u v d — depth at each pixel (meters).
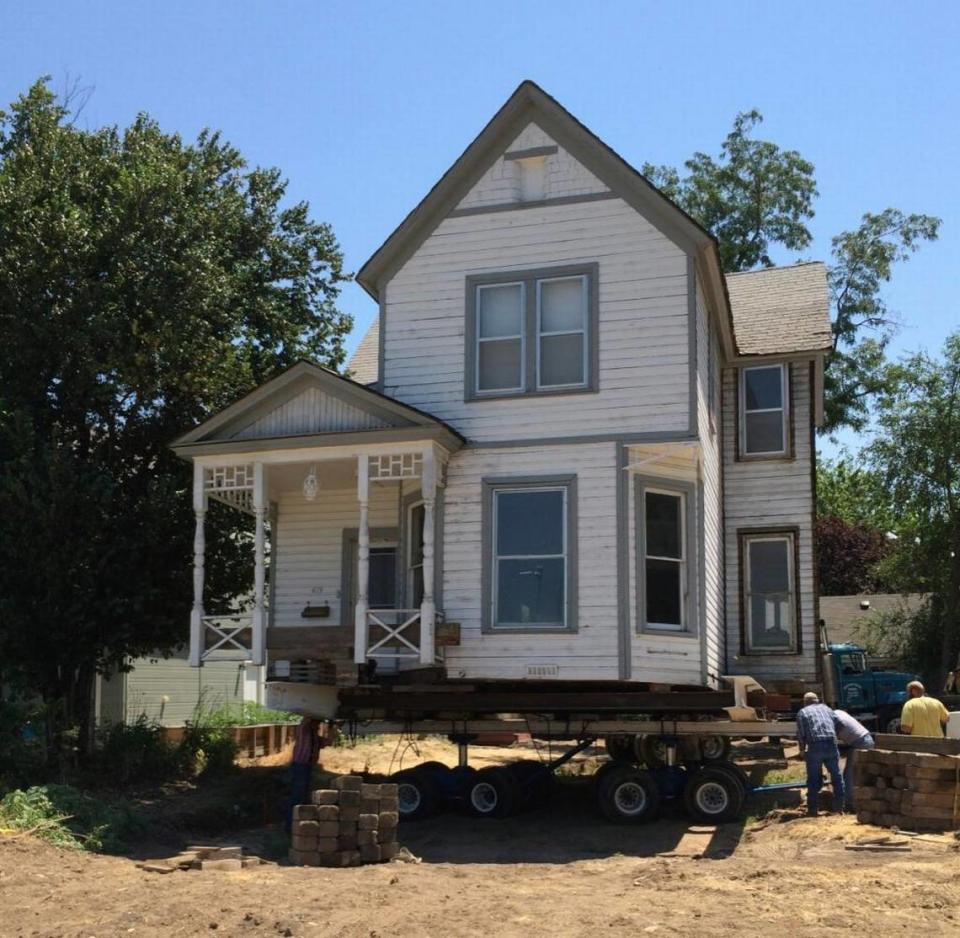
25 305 20.84
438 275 19.56
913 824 14.91
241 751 25.09
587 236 18.89
